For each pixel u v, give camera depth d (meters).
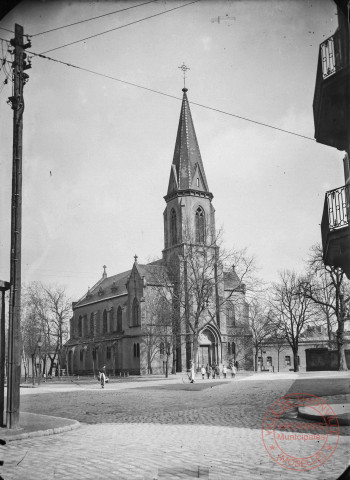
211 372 62.69
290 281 46.88
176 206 78.06
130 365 77.06
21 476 8.09
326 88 11.93
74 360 94.88
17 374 13.46
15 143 14.20
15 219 13.98
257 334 76.62
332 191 14.21
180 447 10.26
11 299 13.70
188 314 59.78
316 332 76.75
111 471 8.23
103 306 90.31
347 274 14.53
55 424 14.14
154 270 74.38
